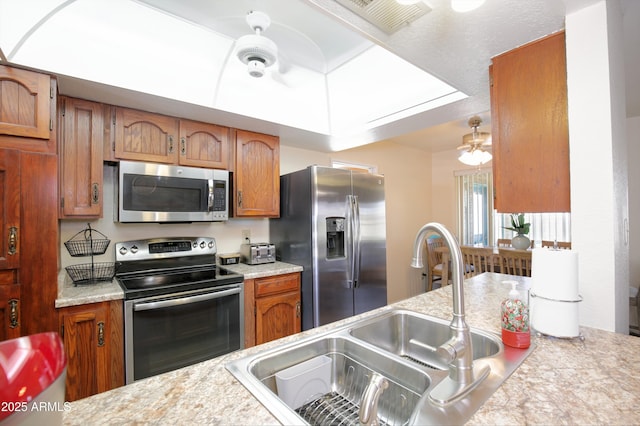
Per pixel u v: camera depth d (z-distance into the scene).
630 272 3.15
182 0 1.49
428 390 0.73
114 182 2.16
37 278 1.48
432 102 2.11
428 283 4.32
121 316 1.70
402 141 4.31
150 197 2.03
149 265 2.25
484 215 4.51
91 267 2.05
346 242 2.63
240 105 2.15
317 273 2.44
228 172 2.44
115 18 1.55
